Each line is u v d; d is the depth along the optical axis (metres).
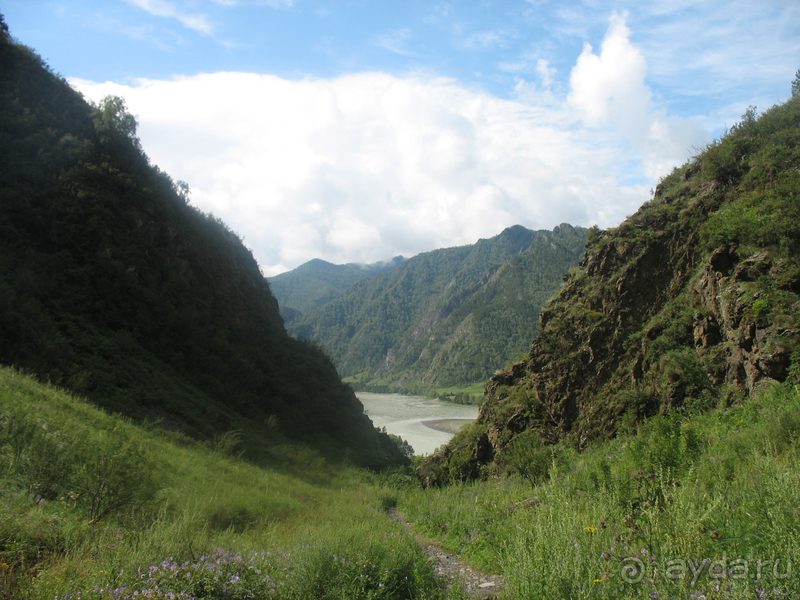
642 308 17.34
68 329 21.34
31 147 28.22
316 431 35.72
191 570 4.80
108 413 17.09
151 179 35.09
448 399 132.88
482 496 11.98
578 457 13.75
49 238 25.77
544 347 20.52
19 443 7.43
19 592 4.12
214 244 40.41
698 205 16.69
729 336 12.45
